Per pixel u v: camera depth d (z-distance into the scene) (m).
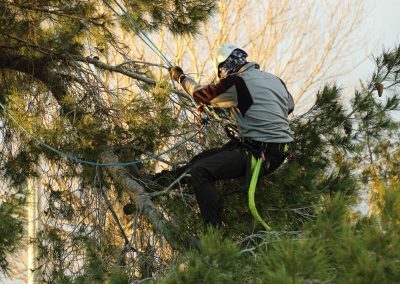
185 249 11.67
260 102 11.88
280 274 7.79
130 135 14.98
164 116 14.41
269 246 11.07
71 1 16.09
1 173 15.88
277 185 13.78
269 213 13.51
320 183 14.80
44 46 16.03
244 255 10.67
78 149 14.36
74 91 15.73
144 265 13.45
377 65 15.41
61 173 16.08
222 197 13.27
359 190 15.13
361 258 7.86
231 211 12.98
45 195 16.19
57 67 15.85
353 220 9.91
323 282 8.27
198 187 11.67
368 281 7.75
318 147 15.16
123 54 17.08
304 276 7.94
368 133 15.79
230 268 8.67
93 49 16.88
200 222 12.03
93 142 14.55
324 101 15.45
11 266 14.83
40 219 15.88
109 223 15.27
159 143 14.91
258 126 11.83
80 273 13.57
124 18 16.80
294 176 13.72
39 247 15.13
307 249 8.11
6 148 16.39
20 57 15.98
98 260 13.34
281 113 12.04
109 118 15.04
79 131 13.78
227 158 11.77
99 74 16.47
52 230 15.34
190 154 15.08
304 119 15.56
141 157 15.23
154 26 17.31
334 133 15.58
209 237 8.87
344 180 14.88
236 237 12.23
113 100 15.53
